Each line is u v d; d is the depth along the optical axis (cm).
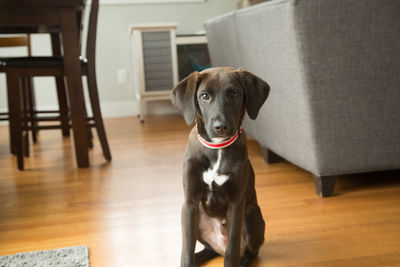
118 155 306
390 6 179
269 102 232
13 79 263
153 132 390
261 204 191
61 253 146
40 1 252
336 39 181
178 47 501
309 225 166
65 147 341
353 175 227
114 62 498
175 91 123
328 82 185
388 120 191
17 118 266
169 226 172
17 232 171
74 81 267
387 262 135
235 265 120
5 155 317
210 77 118
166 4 500
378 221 166
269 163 261
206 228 135
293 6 177
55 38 367
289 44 189
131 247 153
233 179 122
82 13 291
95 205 201
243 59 261
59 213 192
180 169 261
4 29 307
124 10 491
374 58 184
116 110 509
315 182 201
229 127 112
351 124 190
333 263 136
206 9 510
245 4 455
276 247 149
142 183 235
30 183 241
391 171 230
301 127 198
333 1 176
